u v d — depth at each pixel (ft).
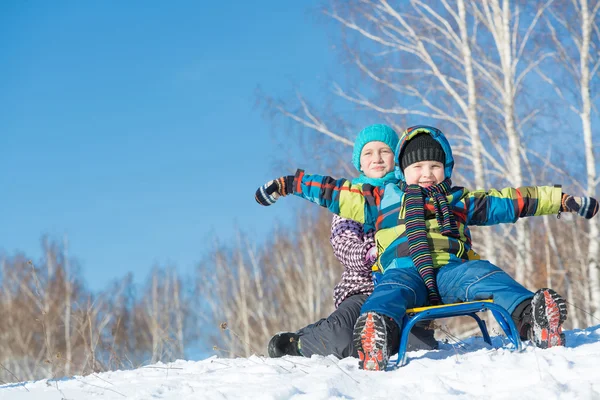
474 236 51.24
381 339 10.82
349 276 14.58
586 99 50.24
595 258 48.32
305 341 13.82
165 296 97.19
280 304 89.56
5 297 82.23
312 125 52.54
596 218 48.98
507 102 48.60
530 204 12.73
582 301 57.26
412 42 53.62
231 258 96.37
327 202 13.29
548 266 50.47
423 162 13.24
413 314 11.55
